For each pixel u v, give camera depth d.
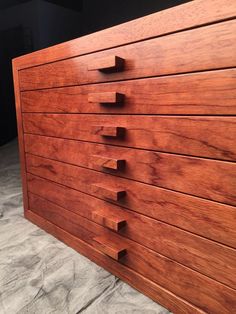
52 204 0.93
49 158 0.90
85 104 0.72
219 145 0.47
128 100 0.60
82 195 0.79
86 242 0.81
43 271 0.75
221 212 0.48
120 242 0.69
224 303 0.50
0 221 1.06
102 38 0.63
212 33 0.45
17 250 0.85
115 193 0.64
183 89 0.50
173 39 0.50
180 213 0.55
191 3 0.47
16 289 0.68
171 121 0.53
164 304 0.61
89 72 0.68
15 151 2.30
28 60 0.89
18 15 2.86
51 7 2.78
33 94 0.91
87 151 0.74
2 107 2.85
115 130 0.61
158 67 0.53
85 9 2.85
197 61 0.47
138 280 0.66
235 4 0.42
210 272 0.52
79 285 0.69
